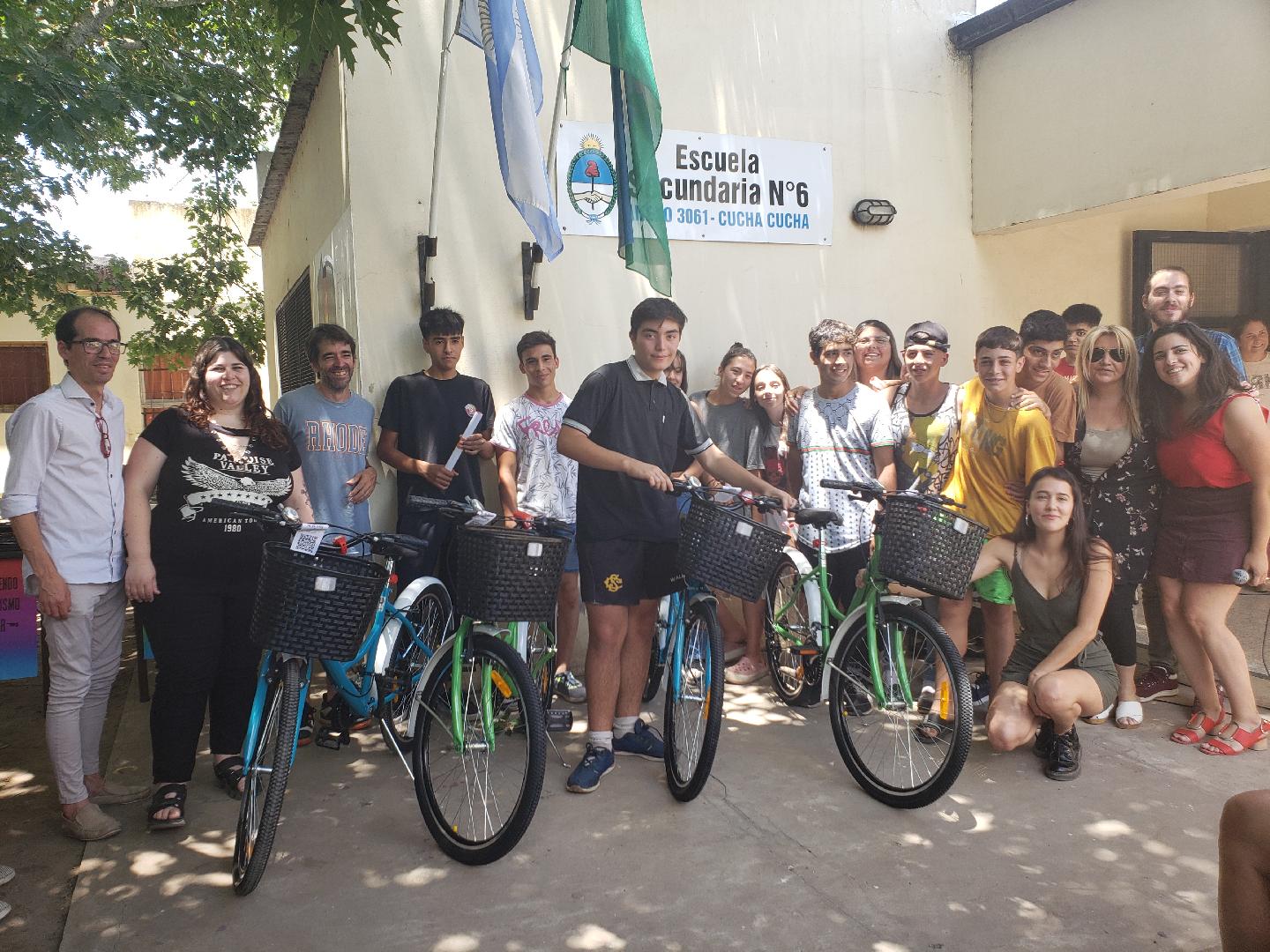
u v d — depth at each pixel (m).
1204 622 3.81
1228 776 3.60
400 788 3.60
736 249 5.47
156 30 7.50
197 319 10.68
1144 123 4.94
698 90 5.34
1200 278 6.46
